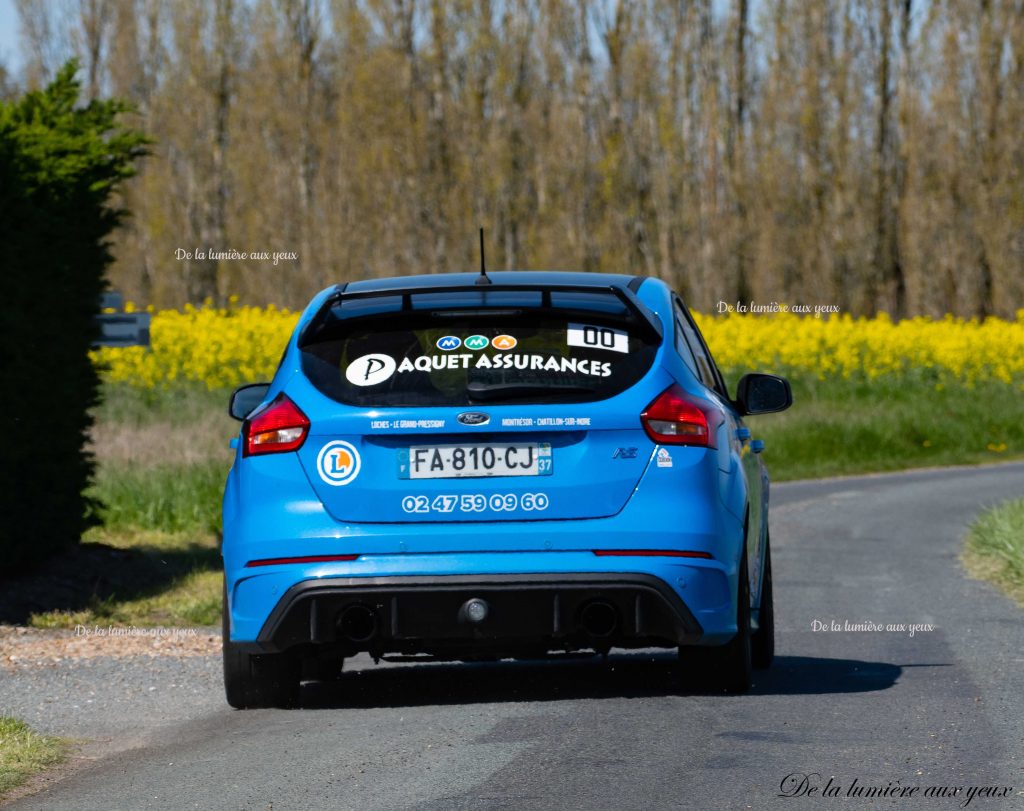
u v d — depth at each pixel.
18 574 27.77
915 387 78.44
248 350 70.19
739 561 15.56
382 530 14.91
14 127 25.72
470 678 18.25
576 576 14.72
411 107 127.31
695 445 15.06
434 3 126.62
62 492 28.11
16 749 14.36
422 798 11.89
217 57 128.25
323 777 12.70
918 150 125.44
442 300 15.68
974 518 40.19
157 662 19.78
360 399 15.05
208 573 30.06
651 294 16.28
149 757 14.18
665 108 123.38
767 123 126.19
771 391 18.53
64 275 27.62
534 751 13.33
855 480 56.22
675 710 15.09
